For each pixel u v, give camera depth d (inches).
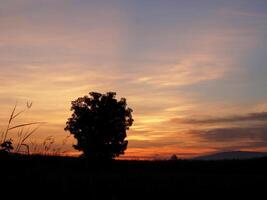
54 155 330.6
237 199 637.9
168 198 569.6
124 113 2191.2
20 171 299.3
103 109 2124.8
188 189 669.3
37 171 308.8
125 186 564.1
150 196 551.8
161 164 1282.0
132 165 1024.9
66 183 385.7
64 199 340.2
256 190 729.6
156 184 666.8
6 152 289.4
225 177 943.0
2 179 291.1
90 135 2023.9
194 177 875.4
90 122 2074.3
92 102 2156.7
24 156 304.3
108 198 445.4
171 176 860.0
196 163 1888.5
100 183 501.7
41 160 318.7
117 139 2108.8
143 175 808.9
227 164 1898.4
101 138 2062.0
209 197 631.8
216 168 1739.7
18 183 294.4
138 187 588.4
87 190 422.0
